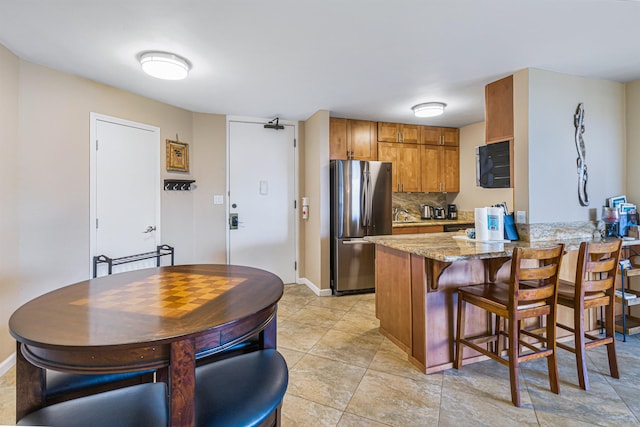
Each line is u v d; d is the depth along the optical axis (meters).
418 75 2.84
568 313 2.58
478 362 2.31
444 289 2.21
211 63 2.56
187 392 0.92
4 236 2.24
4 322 2.22
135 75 2.78
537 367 2.22
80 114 2.79
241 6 1.80
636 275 2.76
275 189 4.33
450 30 2.08
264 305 1.17
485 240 2.51
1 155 2.21
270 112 4.00
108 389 1.28
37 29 2.03
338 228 3.90
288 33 2.11
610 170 2.94
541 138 2.67
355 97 3.43
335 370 2.21
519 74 2.72
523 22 1.98
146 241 3.38
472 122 4.65
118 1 1.75
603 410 1.75
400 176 4.66
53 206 2.60
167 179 3.61
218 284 1.44
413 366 2.25
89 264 2.86
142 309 1.12
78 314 1.07
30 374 1.04
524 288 2.04
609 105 2.93
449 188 4.97
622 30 2.08
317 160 3.96
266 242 4.30
